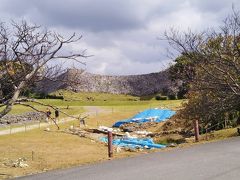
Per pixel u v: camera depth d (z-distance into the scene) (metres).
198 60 28.77
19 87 14.10
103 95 120.62
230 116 31.92
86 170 12.34
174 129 40.91
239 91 28.61
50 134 36.72
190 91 32.19
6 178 12.89
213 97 29.88
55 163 18.38
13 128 44.38
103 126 51.56
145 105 79.75
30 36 13.89
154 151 17.09
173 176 10.37
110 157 16.59
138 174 10.99
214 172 10.62
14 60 13.76
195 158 13.29
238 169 10.91
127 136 38.19
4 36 13.50
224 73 28.16
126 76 135.00
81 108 73.75
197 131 21.81
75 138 34.16
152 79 128.00
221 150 14.91
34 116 59.00
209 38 28.52
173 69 32.25
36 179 11.48
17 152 24.00
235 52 28.06
